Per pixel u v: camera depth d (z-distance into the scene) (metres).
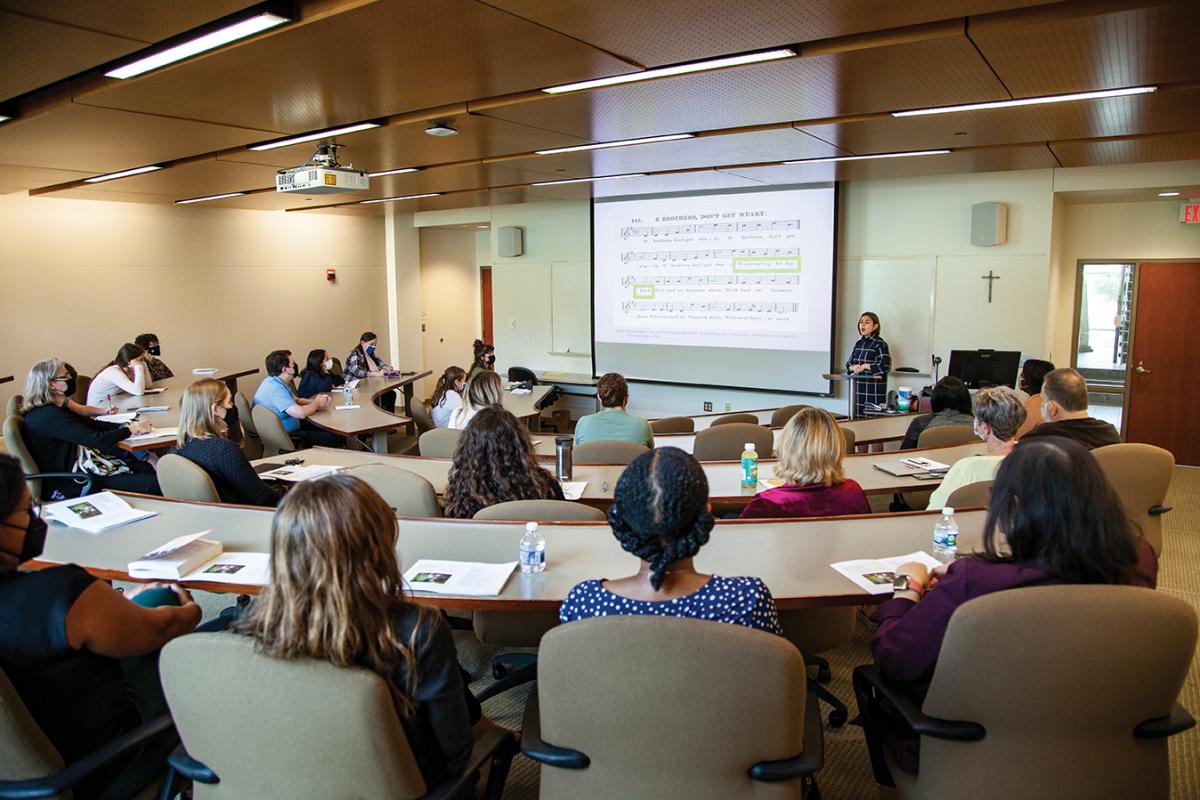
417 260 11.81
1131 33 2.96
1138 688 1.36
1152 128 4.75
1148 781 1.44
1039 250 6.84
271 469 3.72
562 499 2.86
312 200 8.75
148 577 2.12
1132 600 1.32
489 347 8.69
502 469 2.71
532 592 1.94
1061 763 1.42
